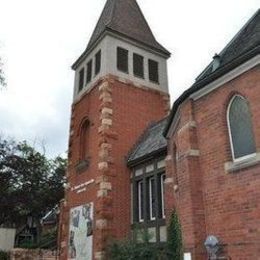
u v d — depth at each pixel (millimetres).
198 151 11133
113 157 18609
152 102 21766
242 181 9414
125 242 15086
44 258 27594
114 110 19828
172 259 13266
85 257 17562
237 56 9836
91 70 22531
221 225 9805
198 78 12625
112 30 21922
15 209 34625
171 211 13859
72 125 22984
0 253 29203
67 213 20656
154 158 17094
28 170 34562
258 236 8656
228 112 10492
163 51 23812
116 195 17812
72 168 21562
